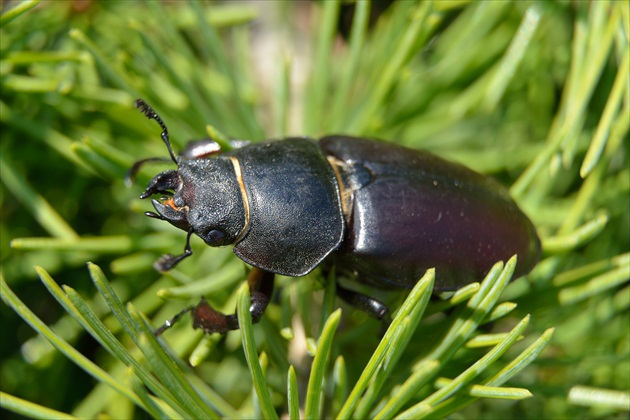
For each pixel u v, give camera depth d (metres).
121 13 0.19
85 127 0.18
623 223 0.19
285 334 0.16
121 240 0.17
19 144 0.18
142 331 0.15
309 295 0.17
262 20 0.20
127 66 0.17
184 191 0.16
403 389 0.15
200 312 0.16
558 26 0.19
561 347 0.18
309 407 0.15
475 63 0.19
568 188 0.19
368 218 0.17
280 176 0.17
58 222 0.17
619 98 0.16
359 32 0.18
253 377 0.15
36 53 0.17
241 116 0.18
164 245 0.17
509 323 0.18
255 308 0.16
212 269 0.18
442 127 0.19
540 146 0.19
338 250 0.17
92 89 0.18
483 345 0.16
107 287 0.14
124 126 0.18
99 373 0.15
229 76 0.18
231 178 0.16
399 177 0.17
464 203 0.17
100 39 0.18
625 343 0.18
